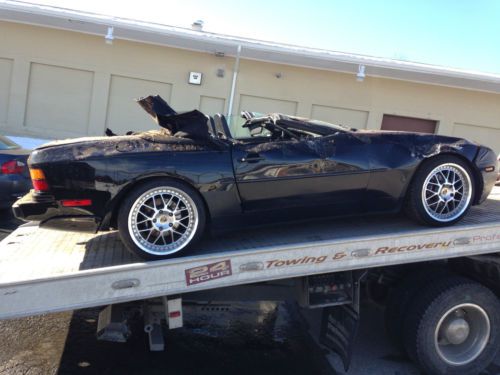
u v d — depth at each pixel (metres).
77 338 4.28
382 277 4.29
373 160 4.00
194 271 3.31
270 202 3.82
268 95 12.69
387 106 13.03
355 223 4.34
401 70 11.59
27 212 3.46
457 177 4.20
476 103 13.25
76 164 3.42
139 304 3.70
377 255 3.72
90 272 3.09
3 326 4.41
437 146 4.09
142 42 12.13
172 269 3.26
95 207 3.47
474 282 3.88
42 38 11.90
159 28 10.67
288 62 12.38
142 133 4.07
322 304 3.84
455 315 3.92
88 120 12.32
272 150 3.82
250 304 5.29
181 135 3.71
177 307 3.50
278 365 4.05
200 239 3.62
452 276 3.93
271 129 4.05
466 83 12.36
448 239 3.90
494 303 3.89
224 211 3.70
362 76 11.50
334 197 3.98
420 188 4.07
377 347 4.46
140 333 4.45
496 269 4.11
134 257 3.68
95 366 3.83
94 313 4.82
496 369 4.20
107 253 3.80
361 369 4.04
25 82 11.99
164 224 3.52
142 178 3.48
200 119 3.63
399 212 4.30
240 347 4.34
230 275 3.39
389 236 3.74
